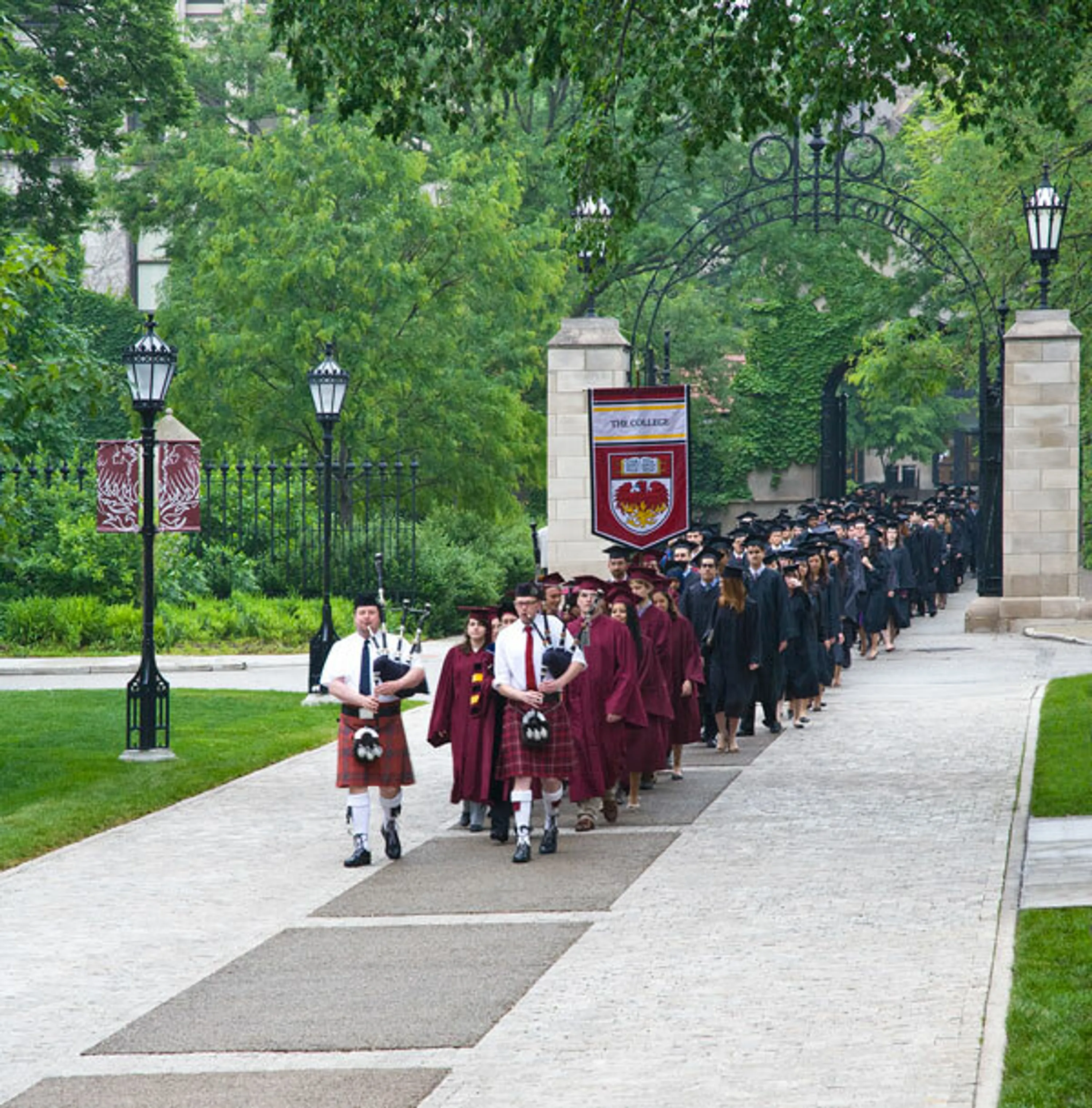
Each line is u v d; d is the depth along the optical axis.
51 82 113.44
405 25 51.50
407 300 116.31
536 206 149.12
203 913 33.28
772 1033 23.86
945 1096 20.83
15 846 39.78
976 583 135.00
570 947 29.52
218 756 52.62
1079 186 101.75
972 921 29.83
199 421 122.00
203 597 97.25
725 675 52.53
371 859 37.88
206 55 157.88
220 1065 23.70
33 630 88.19
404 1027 25.09
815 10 44.66
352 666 37.62
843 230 151.88
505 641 38.38
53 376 49.56
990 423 91.94
